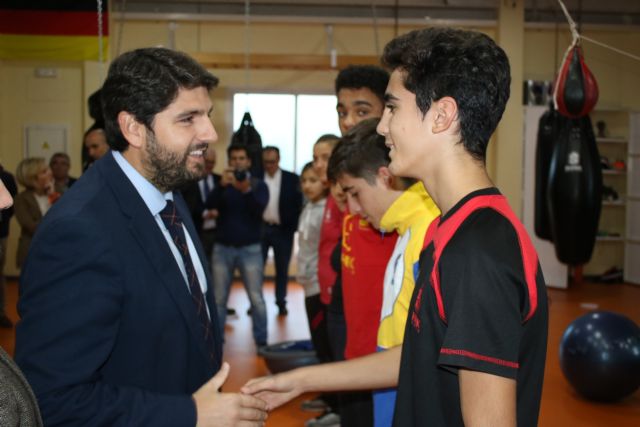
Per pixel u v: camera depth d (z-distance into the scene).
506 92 1.11
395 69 1.17
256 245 5.30
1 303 6.02
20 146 8.63
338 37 8.69
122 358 1.37
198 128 1.45
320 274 3.25
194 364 1.47
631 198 9.02
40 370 1.25
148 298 1.38
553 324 6.44
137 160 1.46
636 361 3.98
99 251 1.31
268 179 6.69
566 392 4.33
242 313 6.99
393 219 1.65
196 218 5.48
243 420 1.42
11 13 8.27
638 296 8.09
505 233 1.02
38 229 1.34
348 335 2.20
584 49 8.93
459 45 1.09
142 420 1.31
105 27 8.33
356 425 2.49
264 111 9.11
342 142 1.79
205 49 8.63
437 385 1.06
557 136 5.11
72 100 8.61
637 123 8.91
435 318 1.04
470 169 1.10
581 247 4.96
